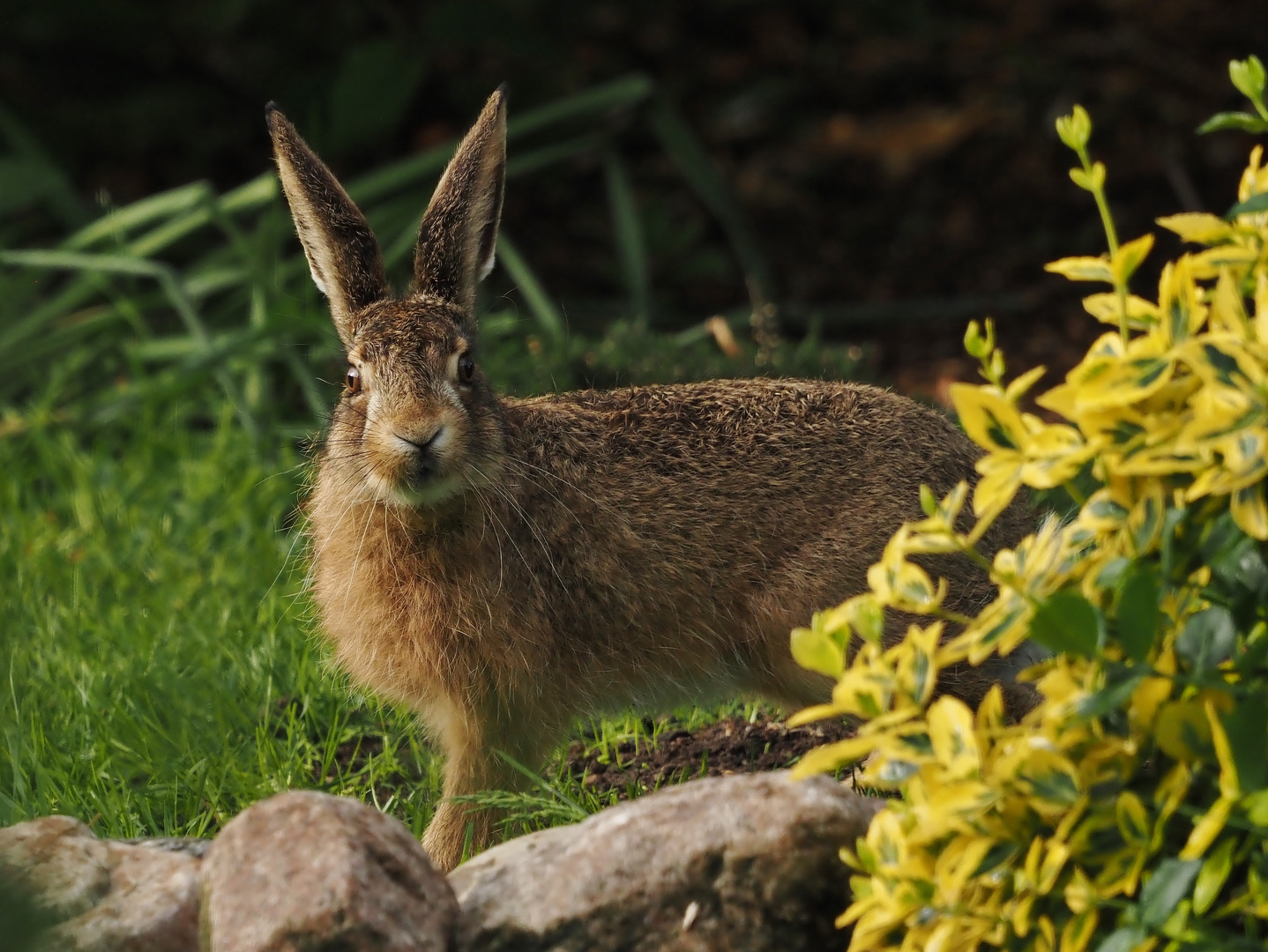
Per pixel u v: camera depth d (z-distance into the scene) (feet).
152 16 61.62
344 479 25.63
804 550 26.07
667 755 27.50
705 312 56.95
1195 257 15.24
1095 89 65.98
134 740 26.32
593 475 26.30
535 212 63.00
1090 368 15.01
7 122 52.26
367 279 27.27
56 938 16.46
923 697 15.40
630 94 52.29
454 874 18.04
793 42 72.69
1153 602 13.89
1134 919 13.99
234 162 61.93
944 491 26.35
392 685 26.71
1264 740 13.64
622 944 16.56
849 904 16.74
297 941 15.60
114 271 46.75
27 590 32.94
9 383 46.19
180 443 41.04
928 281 57.98
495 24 61.67
